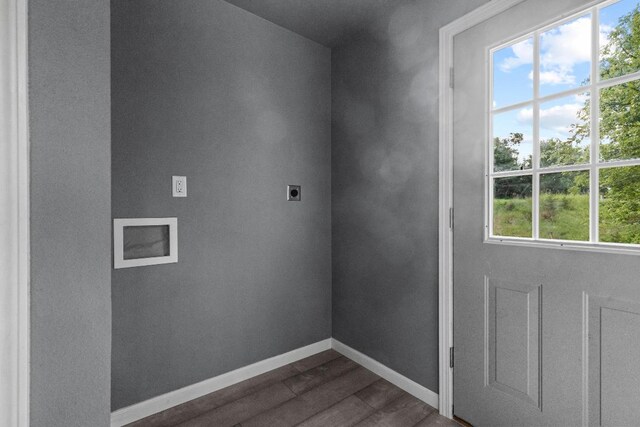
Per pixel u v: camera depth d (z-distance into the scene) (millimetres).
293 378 1964
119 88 1514
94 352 710
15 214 597
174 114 1670
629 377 1055
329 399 1751
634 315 1040
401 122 1832
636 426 1045
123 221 1528
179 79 1683
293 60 2137
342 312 2275
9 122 591
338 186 2285
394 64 1867
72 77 682
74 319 686
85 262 700
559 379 1219
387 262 1937
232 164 1880
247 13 1922
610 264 1088
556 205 1239
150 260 1605
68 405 680
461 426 1534
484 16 1423
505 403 1384
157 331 1646
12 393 599
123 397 1558
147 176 1595
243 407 1682
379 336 1998
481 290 1464
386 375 1939
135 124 1558
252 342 1987
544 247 1248
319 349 2303
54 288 662
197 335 1771
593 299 1128
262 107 2000
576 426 1178
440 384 1634
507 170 1378
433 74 1649
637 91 1045
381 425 1545
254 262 1985
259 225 2002
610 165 1091
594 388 1131
